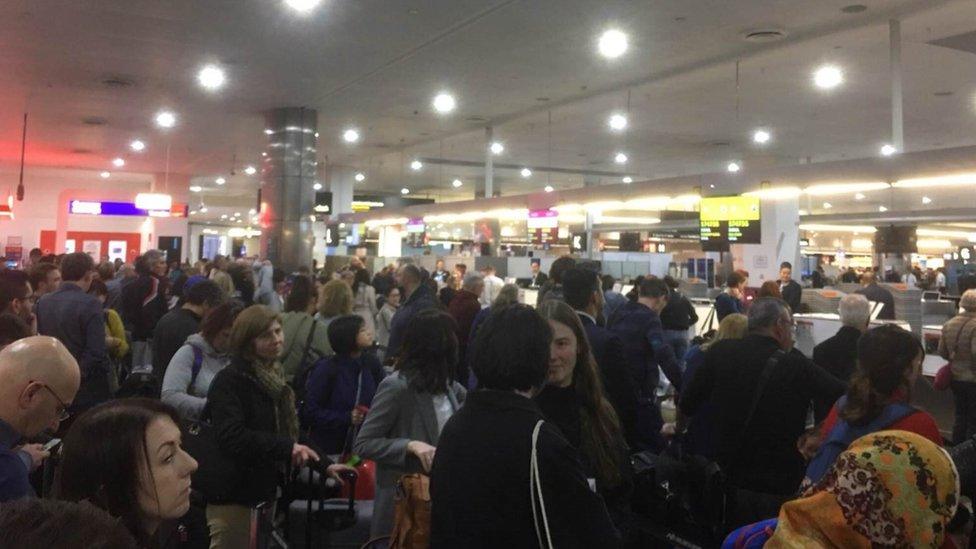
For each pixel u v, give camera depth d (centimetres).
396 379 299
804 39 896
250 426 303
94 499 138
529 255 2009
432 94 1220
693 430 379
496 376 192
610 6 788
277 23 863
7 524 78
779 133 1535
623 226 2195
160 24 874
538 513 174
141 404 148
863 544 149
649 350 456
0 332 284
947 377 620
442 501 188
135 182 2583
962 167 760
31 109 1385
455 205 1584
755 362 329
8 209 2264
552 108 1314
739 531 187
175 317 465
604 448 257
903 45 923
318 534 352
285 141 1344
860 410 237
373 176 2448
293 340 500
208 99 1280
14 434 179
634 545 295
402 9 809
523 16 821
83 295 493
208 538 206
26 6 819
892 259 2448
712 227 1238
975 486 189
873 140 1602
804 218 1914
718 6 786
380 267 1850
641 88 1152
